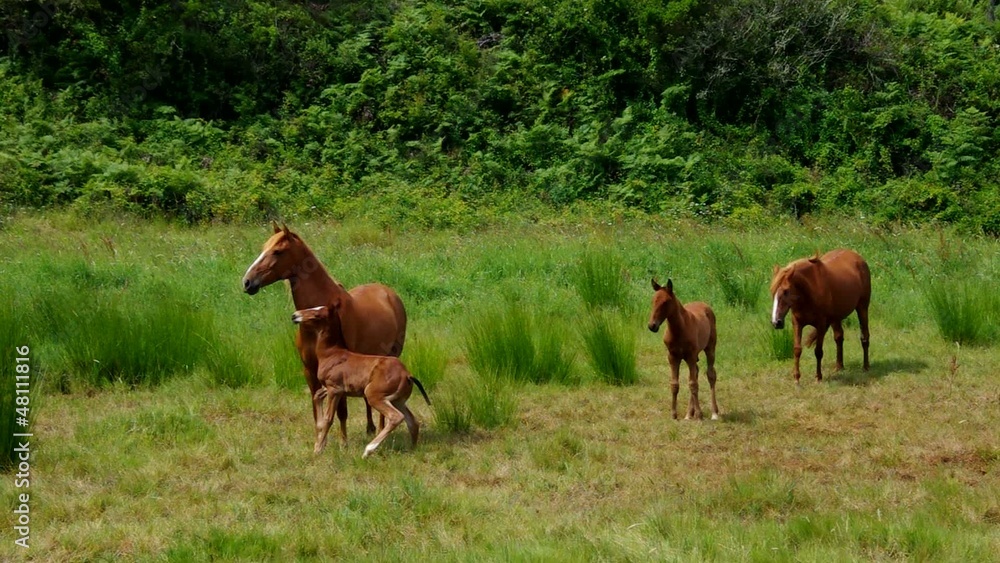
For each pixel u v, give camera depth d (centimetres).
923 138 2609
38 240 1691
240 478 804
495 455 874
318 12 2777
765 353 1284
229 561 633
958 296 1380
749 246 1814
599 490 786
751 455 884
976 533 678
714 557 629
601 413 1026
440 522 703
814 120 2642
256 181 2145
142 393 1070
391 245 1838
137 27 2514
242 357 1134
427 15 2758
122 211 1972
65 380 1092
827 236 1959
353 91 2520
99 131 2256
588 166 2364
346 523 702
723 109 2653
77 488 770
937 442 922
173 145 2267
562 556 618
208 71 2520
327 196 2192
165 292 1368
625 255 1725
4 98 2316
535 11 2759
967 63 2828
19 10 2494
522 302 1407
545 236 1894
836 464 859
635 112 2558
